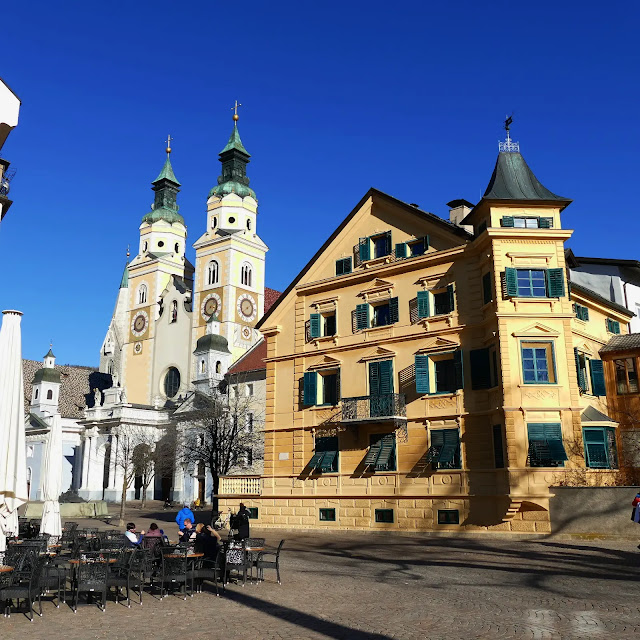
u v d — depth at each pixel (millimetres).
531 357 30547
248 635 12094
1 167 28578
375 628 12516
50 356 105750
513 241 31781
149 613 14289
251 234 96812
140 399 96375
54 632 12484
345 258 39125
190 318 94500
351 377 36719
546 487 28797
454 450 31594
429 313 34500
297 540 31281
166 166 109938
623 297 41500
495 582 17984
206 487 71688
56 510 24047
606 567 20391
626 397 34812
